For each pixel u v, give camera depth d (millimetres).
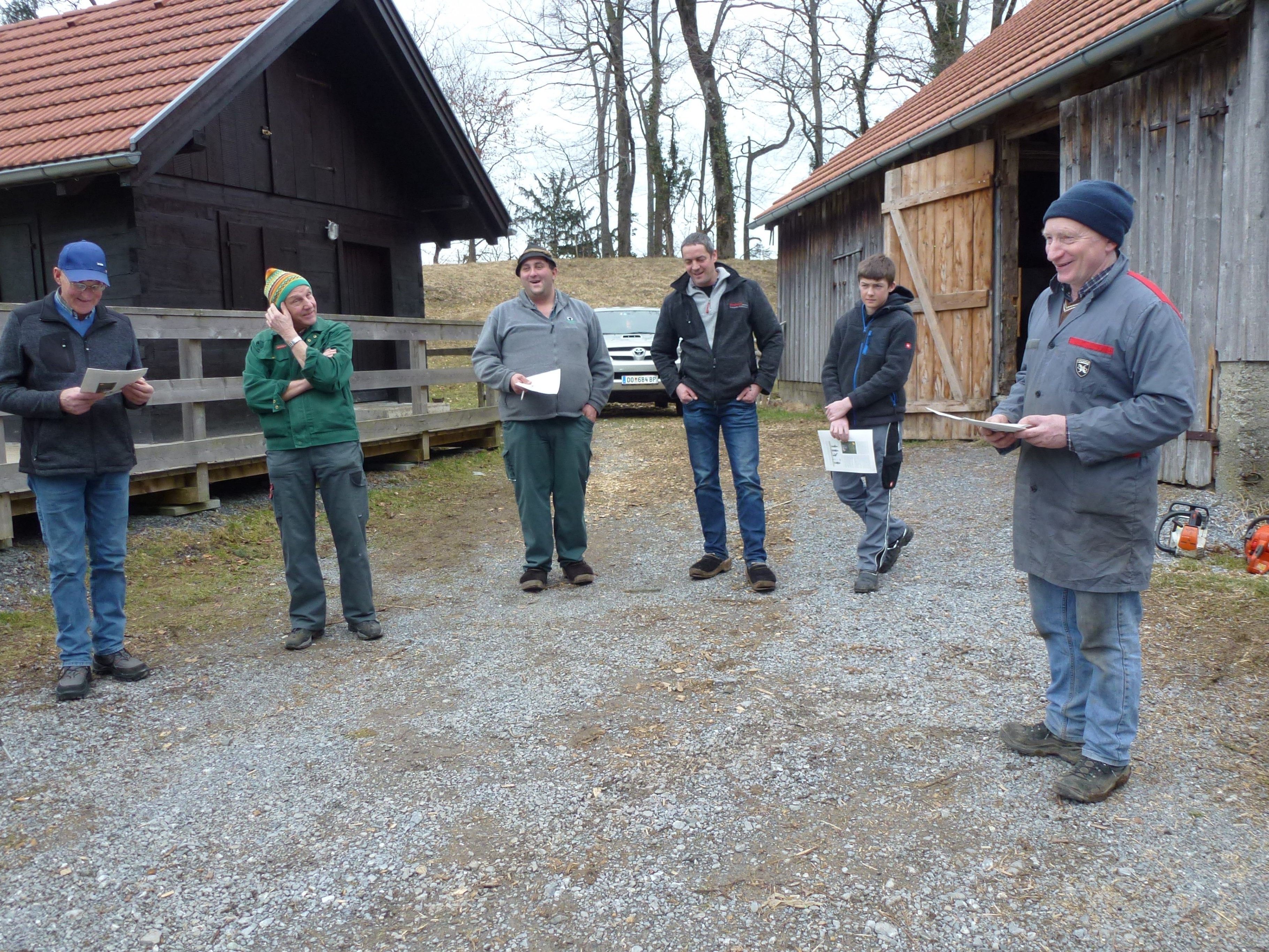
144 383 4086
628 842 2715
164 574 5730
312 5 8820
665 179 30078
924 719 3408
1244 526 5562
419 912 2443
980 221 9125
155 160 7328
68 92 8445
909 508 6703
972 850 2600
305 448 4410
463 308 25094
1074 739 3027
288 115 9867
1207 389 6336
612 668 4055
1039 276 11867
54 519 3943
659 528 6852
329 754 3338
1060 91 7953
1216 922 2264
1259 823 2654
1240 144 5957
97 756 3383
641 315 14781
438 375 9469
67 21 10766
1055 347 2775
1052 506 2787
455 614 5000
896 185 9750
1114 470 2641
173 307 8352
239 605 5273
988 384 9242
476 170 11734
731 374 5125
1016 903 2369
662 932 2330
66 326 3951
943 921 2318
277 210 9758
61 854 2752
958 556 5465
